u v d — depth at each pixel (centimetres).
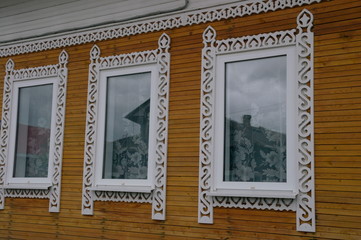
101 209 675
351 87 526
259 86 590
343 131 522
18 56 805
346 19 541
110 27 714
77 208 696
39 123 772
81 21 743
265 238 548
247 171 580
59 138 733
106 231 665
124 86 700
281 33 575
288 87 564
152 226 629
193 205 601
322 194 521
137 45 687
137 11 691
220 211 581
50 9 777
